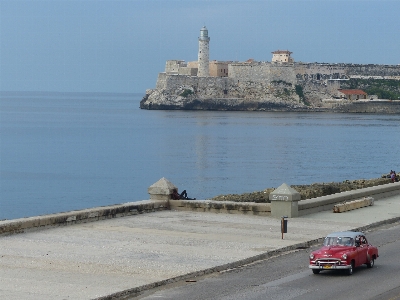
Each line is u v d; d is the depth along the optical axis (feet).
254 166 382.63
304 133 629.51
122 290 66.54
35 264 77.71
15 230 95.55
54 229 100.58
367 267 78.69
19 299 62.69
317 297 64.59
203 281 72.54
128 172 360.28
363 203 131.34
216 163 397.80
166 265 78.59
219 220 113.09
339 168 374.63
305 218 116.57
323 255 74.02
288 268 78.95
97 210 109.60
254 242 94.07
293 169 368.89
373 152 466.70
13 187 302.25
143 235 97.81
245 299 64.23
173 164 393.50
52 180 327.47
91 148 495.00
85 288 67.26
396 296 64.44
